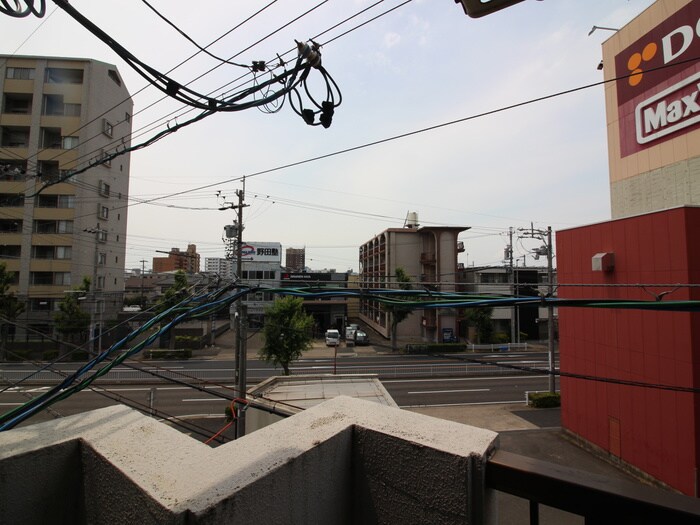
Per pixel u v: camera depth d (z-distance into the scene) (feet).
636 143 36.78
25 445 4.01
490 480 3.69
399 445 4.04
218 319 126.52
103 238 91.56
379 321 120.16
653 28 34.65
